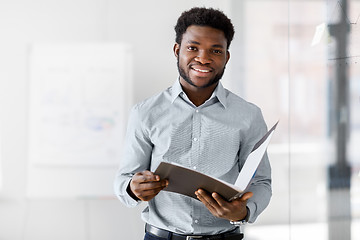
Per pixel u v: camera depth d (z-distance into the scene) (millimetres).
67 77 2633
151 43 2682
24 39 2629
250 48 2668
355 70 1737
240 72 2674
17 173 2631
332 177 1979
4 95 2619
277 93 2645
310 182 2223
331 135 1975
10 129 2625
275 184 2582
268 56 2660
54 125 2629
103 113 2639
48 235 2676
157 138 1519
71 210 2691
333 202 1973
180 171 1231
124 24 2664
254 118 1550
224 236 1476
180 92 1523
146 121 1524
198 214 1483
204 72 1439
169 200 1500
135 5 2670
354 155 1790
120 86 2646
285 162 2553
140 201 1509
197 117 1519
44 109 2625
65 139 2631
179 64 1494
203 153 1515
